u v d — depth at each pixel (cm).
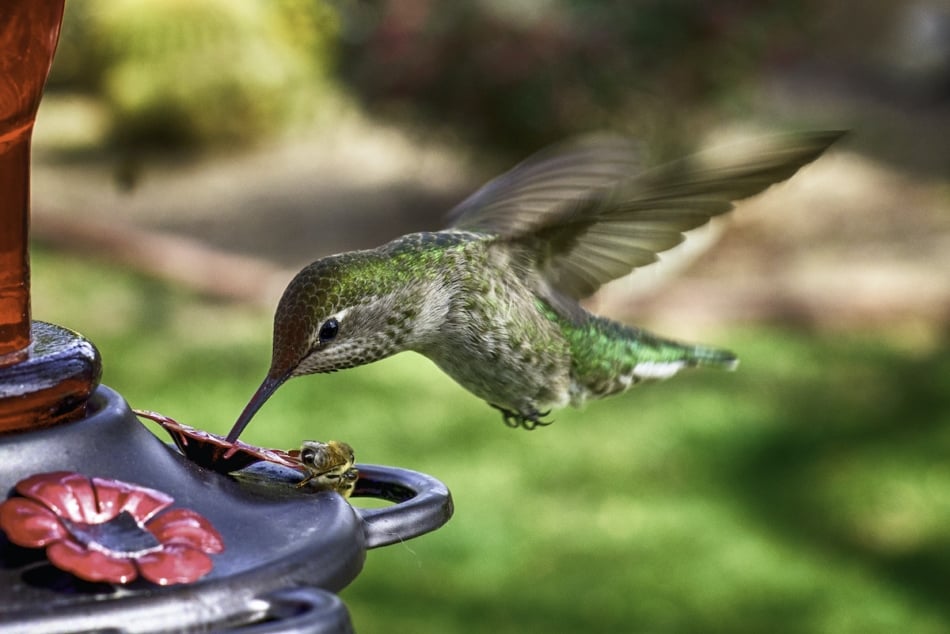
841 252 1542
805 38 1647
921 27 2467
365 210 1745
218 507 278
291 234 1652
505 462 1010
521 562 859
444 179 1828
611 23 1559
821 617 807
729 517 930
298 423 1075
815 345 1283
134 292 1402
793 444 1054
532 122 1550
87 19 2089
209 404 1112
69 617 228
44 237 1519
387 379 1165
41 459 268
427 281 425
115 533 248
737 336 1305
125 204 1758
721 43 1573
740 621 798
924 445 1055
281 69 2061
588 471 998
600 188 491
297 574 254
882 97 2366
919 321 1352
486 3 1548
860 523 926
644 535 901
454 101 1563
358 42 1655
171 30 2045
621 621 795
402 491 331
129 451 281
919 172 1909
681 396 1143
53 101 2245
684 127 1631
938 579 852
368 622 781
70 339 294
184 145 2048
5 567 241
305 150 2014
